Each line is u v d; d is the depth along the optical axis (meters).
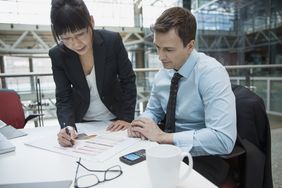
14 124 1.63
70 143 0.89
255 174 0.91
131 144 0.88
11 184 0.62
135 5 7.91
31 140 0.99
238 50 4.28
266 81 3.19
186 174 0.57
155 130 0.95
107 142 0.91
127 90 1.37
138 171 0.65
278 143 2.63
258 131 0.98
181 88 1.09
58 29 0.99
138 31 7.84
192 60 1.04
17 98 1.68
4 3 6.73
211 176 0.90
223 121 0.90
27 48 7.25
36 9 6.89
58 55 1.22
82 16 0.98
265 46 3.95
